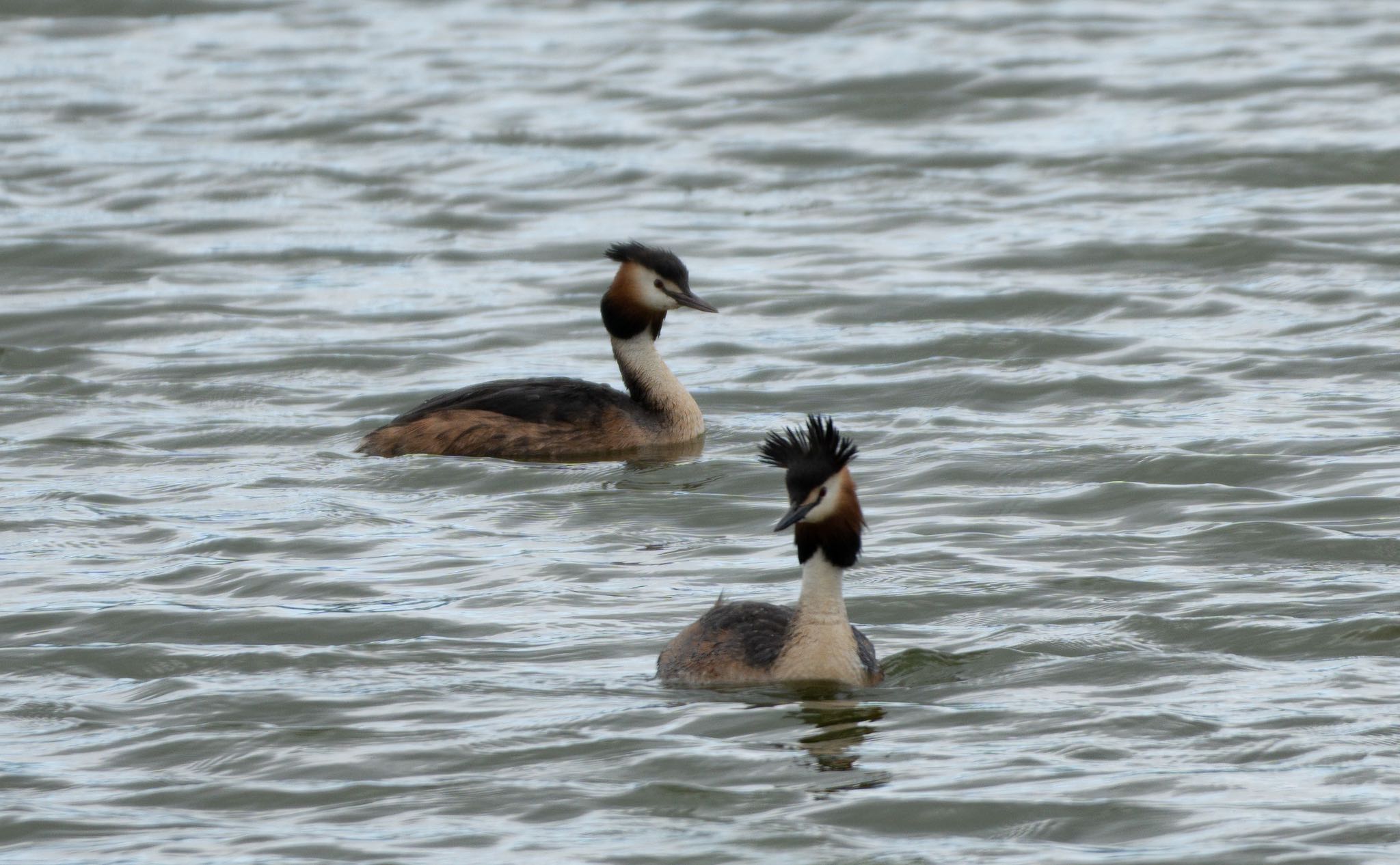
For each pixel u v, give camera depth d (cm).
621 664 1165
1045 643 1180
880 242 2638
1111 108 3334
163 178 3059
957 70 3566
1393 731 1011
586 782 977
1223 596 1260
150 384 2006
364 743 1038
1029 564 1354
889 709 1073
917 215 2778
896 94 3447
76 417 1877
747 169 3059
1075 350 2078
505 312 2339
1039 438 1719
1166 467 1599
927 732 1038
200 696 1114
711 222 2784
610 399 1773
